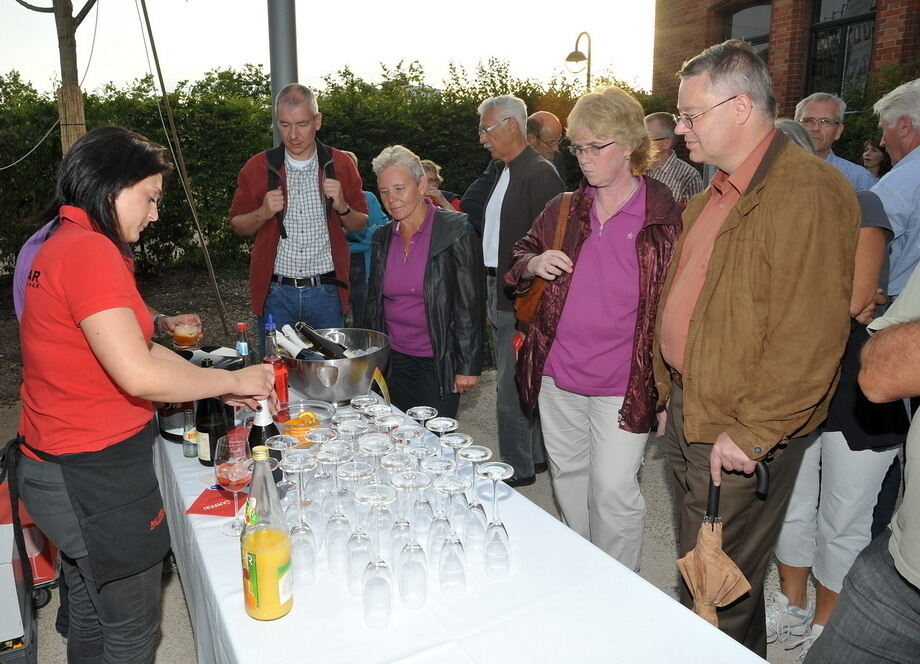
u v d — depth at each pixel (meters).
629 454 2.60
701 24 11.31
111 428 1.77
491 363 6.30
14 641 2.36
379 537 1.62
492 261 4.23
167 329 2.69
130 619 1.93
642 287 2.46
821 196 1.84
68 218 1.70
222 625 1.43
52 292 1.64
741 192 2.01
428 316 3.18
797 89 10.42
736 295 1.97
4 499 2.59
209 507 1.90
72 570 2.02
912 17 8.86
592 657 1.29
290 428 2.12
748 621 2.19
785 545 2.84
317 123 4.01
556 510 3.85
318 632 1.36
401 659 1.29
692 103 2.01
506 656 1.29
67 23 5.30
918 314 1.60
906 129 2.90
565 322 2.66
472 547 1.61
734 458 1.94
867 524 2.55
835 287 1.85
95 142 1.73
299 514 1.65
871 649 1.65
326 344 2.81
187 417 2.40
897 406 2.38
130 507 1.82
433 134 9.66
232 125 9.29
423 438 2.09
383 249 3.33
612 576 1.53
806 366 1.86
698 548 1.84
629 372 2.57
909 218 2.82
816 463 2.76
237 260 10.02
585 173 2.51
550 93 10.34
